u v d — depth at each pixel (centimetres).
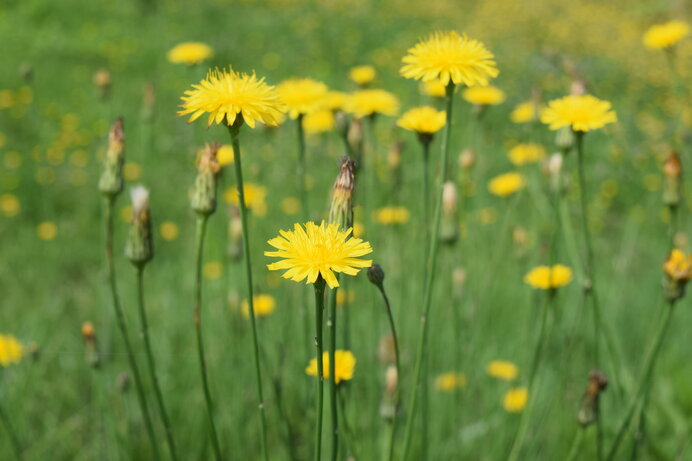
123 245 504
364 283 334
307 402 233
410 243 348
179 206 582
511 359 350
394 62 1035
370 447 245
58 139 679
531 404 233
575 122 195
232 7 1255
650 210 588
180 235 535
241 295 336
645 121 791
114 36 1009
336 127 235
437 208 161
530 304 312
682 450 249
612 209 652
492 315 376
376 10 1384
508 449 278
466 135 657
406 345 304
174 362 336
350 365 177
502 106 825
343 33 1170
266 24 1172
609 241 559
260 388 155
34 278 455
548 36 1327
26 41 938
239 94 140
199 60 317
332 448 143
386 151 446
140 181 560
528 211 527
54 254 491
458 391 290
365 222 287
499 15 1462
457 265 326
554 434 289
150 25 1080
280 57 1008
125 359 340
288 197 518
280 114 147
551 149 444
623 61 1161
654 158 684
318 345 128
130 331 368
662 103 940
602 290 415
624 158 661
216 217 438
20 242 502
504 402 286
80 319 398
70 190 598
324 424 223
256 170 320
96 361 239
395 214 272
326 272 119
